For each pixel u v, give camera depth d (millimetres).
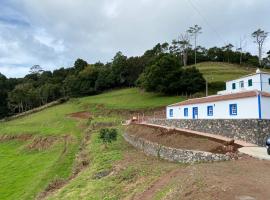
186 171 21141
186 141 32812
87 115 95812
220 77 115000
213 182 16312
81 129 75875
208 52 167375
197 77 102188
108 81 137375
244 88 51188
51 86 155125
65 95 150125
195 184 16594
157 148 34906
